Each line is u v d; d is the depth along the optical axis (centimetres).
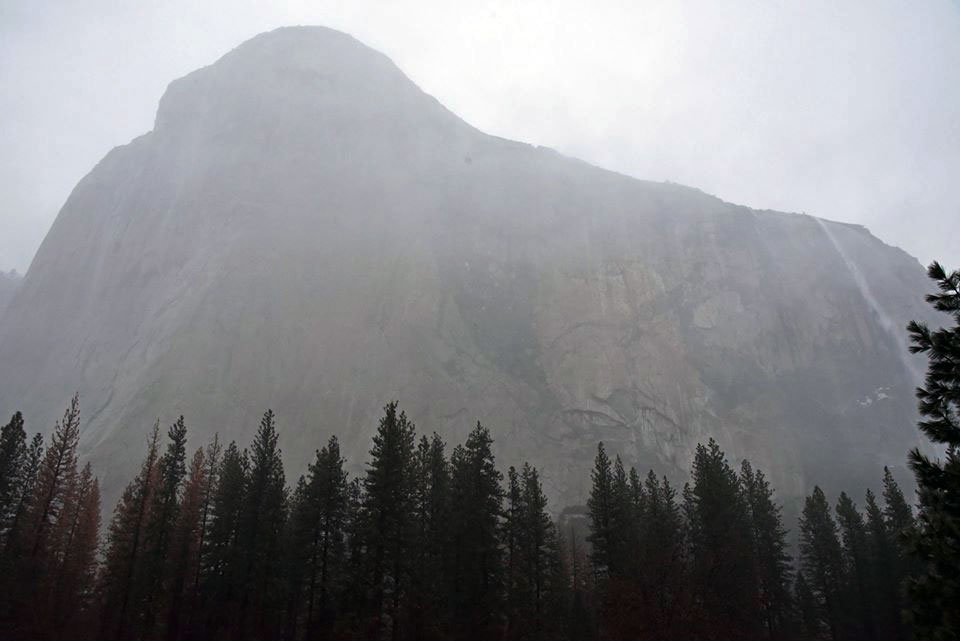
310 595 4031
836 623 5775
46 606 4175
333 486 4294
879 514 5950
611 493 4956
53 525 4425
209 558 4444
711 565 3734
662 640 2961
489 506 4253
